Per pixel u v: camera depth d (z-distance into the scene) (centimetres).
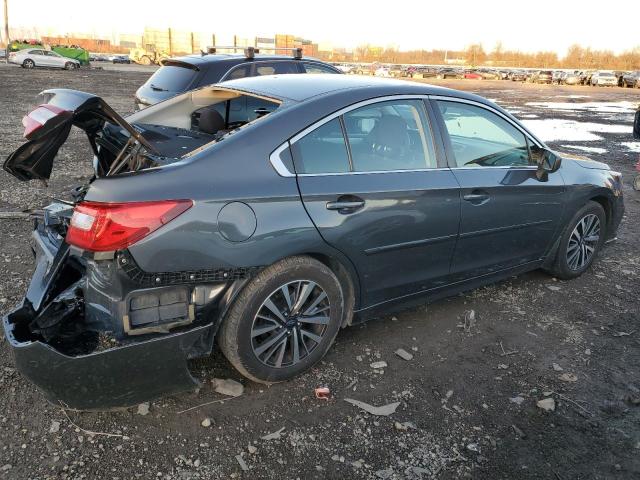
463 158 369
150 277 248
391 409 291
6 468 237
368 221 309
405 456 258
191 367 314
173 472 241
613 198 480
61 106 265
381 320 387
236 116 357
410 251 337
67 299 270
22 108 1515
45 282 281
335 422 279
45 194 647
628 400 308
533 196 403
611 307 427
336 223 296
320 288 303
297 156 293
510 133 406
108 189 244
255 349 288
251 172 275
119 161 343
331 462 252
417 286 355
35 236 330
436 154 352
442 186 343
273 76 389
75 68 3953
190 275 257
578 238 462
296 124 297
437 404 297
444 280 370
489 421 286
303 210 284
